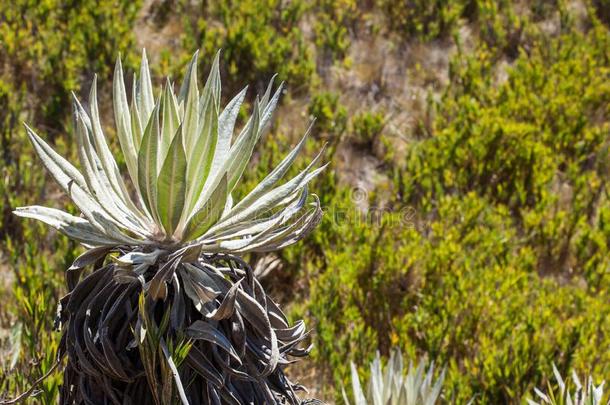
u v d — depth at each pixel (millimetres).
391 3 9789
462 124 7703
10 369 3643
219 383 2223
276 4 9180
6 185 5691
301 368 4773
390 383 3346
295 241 2279
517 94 8422
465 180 7047
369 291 5434
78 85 7086
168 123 2219
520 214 7016
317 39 8594
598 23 10391
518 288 5746
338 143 7344
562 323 5305
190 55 7676
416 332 5133
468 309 5223
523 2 10852
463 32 9930
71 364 2295
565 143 7969
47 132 6664
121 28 7750
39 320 4121
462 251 5953
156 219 2217
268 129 7172
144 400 2312
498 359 4746
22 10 7902
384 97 8359
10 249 5039
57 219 2197
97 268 2381
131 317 2209
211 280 2227
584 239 6477
